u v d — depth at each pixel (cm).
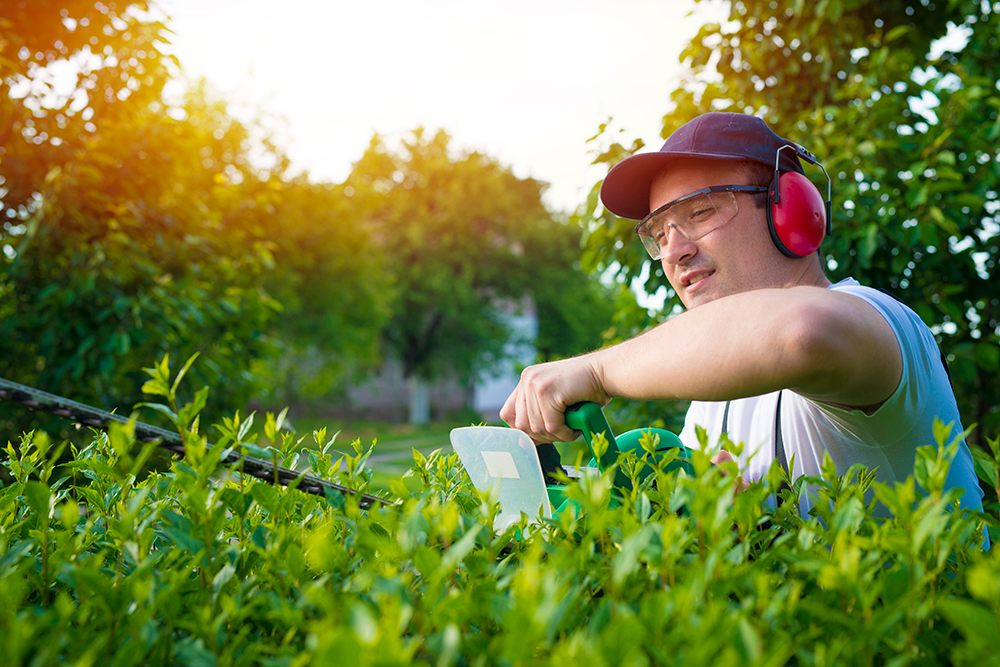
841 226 292
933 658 51
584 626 58
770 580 62
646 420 347
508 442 91
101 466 76
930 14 396
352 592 59
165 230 457
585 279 2812
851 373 83
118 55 427
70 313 378
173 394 66
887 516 113
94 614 60
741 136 139
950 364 304
